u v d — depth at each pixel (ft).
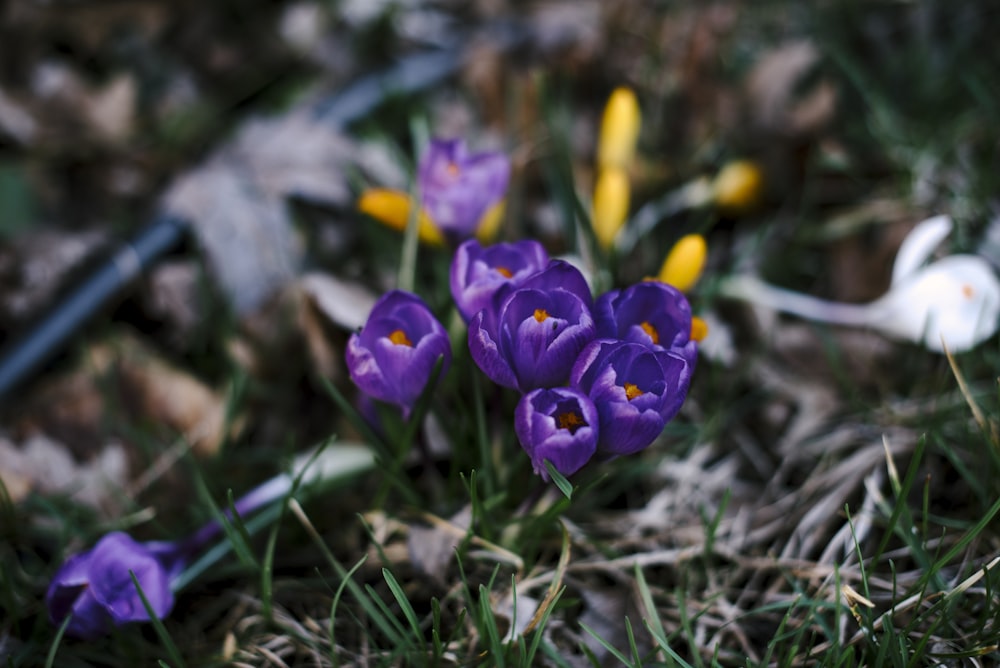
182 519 2.02
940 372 2.13
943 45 2.67
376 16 2.93
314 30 2.94
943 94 2.54
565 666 1.75
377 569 1.92
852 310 2.19
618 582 1.91
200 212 2.40
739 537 1.98
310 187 2.44
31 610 1.89
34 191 2.51
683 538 1.98
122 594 1.78
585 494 1.93
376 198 2.04
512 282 1.70
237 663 1.83
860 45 2.70
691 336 1.80
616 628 1.83
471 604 1.77
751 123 2.50
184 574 1.88
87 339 2.27
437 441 2.02
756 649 1.85
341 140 2.53
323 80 2.82
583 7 2.93
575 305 1.65
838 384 2.17
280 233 2.39
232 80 2.83
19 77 2.77
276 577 1.95
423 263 2.31
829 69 2.63
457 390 1.91
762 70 2.53
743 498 2.04
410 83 2.68
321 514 2.00
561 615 1.86
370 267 2.37
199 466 2.02
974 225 2.29
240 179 2.44
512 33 2.86
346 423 2.09
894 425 2.07
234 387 2.11
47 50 2.83
